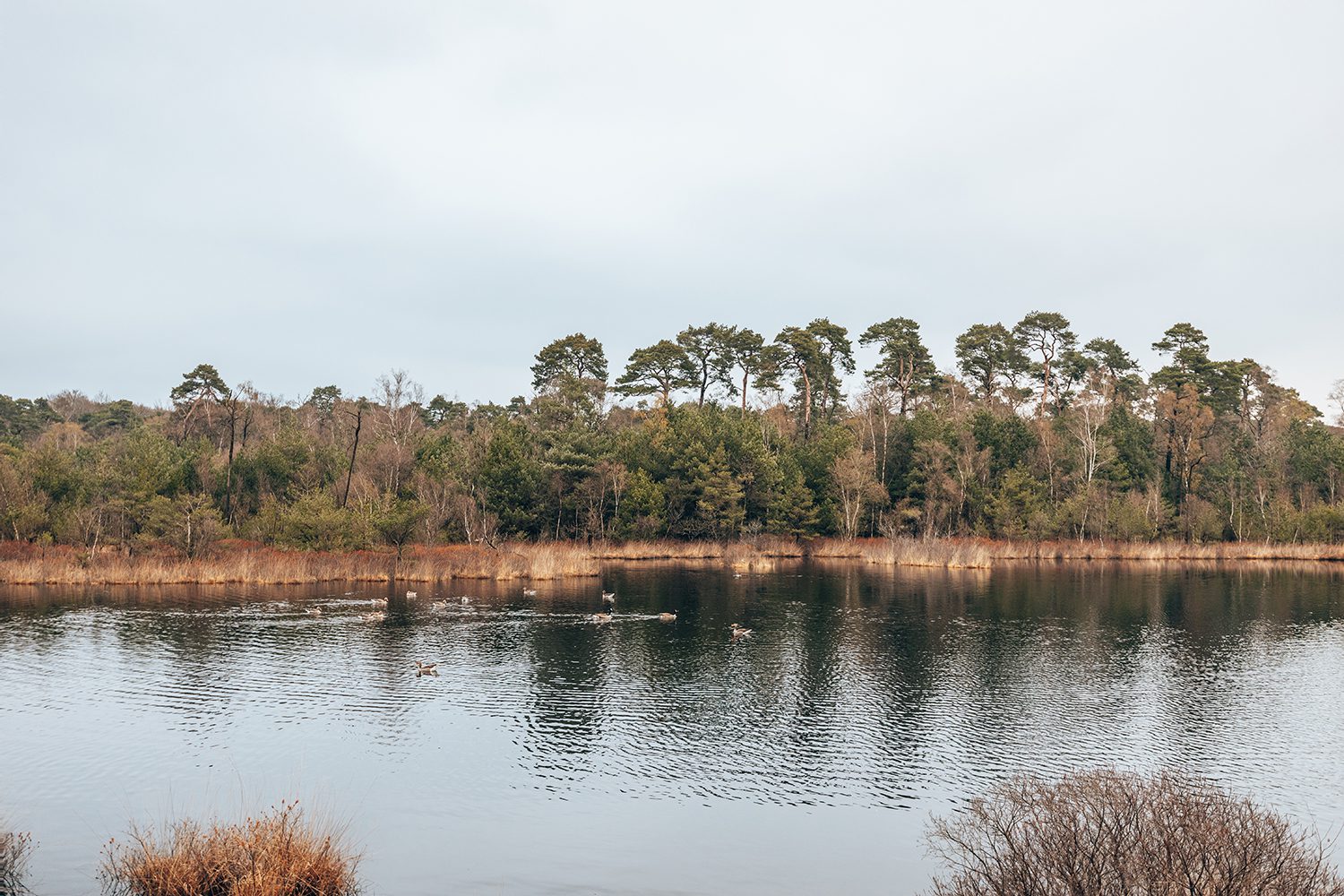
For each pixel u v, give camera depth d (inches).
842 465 3983.8
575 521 3833.7
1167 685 1446.9
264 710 1246.3
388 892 717.9
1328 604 2345.0
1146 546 3860.7
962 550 3415.4
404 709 1263.5
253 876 637.3
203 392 4564.5
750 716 1253.7
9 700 1278.3
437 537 3262.8
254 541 3075.8
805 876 768.9
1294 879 515.5
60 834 808.9
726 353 4972.9
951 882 681.0
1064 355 5206.7
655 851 815.7
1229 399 4928.6
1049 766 1054.4
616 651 1660.9
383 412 4104.3
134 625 1847.9
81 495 3134.8
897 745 1131.3
